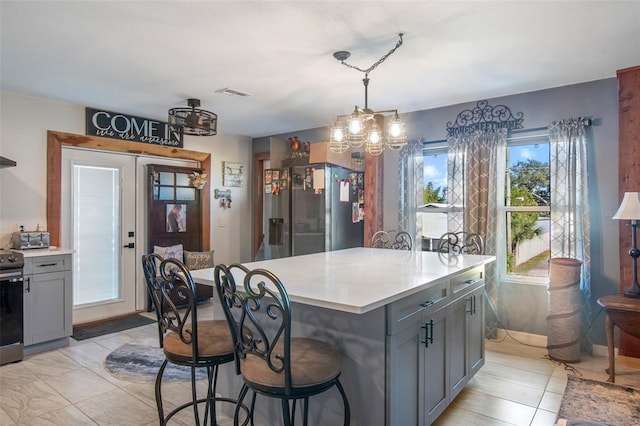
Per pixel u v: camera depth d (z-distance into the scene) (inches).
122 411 96.5
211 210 218.7
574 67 122.9
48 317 137.7
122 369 121.5
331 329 74.8
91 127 169.0
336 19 91.4
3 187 146.9
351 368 72.2
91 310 173.3
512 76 131.0
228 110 174.9
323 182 169.2
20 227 150.4
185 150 205.3
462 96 153.6
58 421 92.0
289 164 193.8
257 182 239.6
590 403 100.0
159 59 115.3
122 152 181.8
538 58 115.6
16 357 127.6
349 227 183.6
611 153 132.1
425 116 173.6
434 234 175.6
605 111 133.3
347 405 68.5
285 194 183.0
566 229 137.2
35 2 84.0
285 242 182.7
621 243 126.7
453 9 87.1
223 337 76.7
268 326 83.0
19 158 150.5
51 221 158.1
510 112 152.3
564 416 94.1
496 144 152.3
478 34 99.6
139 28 96.0
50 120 158.1
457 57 114.4
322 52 110.3
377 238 182.7
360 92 148.2
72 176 167.5
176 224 201.8
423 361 81.0
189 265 195.6
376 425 69.6
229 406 92.9
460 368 100.1
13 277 127.6
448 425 90.2
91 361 128.3
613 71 126.5
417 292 78.3
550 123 141.2
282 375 60.9
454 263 106.2
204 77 131.1
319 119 192.1
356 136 123.5
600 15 90.0
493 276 150.6
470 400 102.0
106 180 178.9
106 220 178.9
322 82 136.3
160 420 80.1
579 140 134.9
